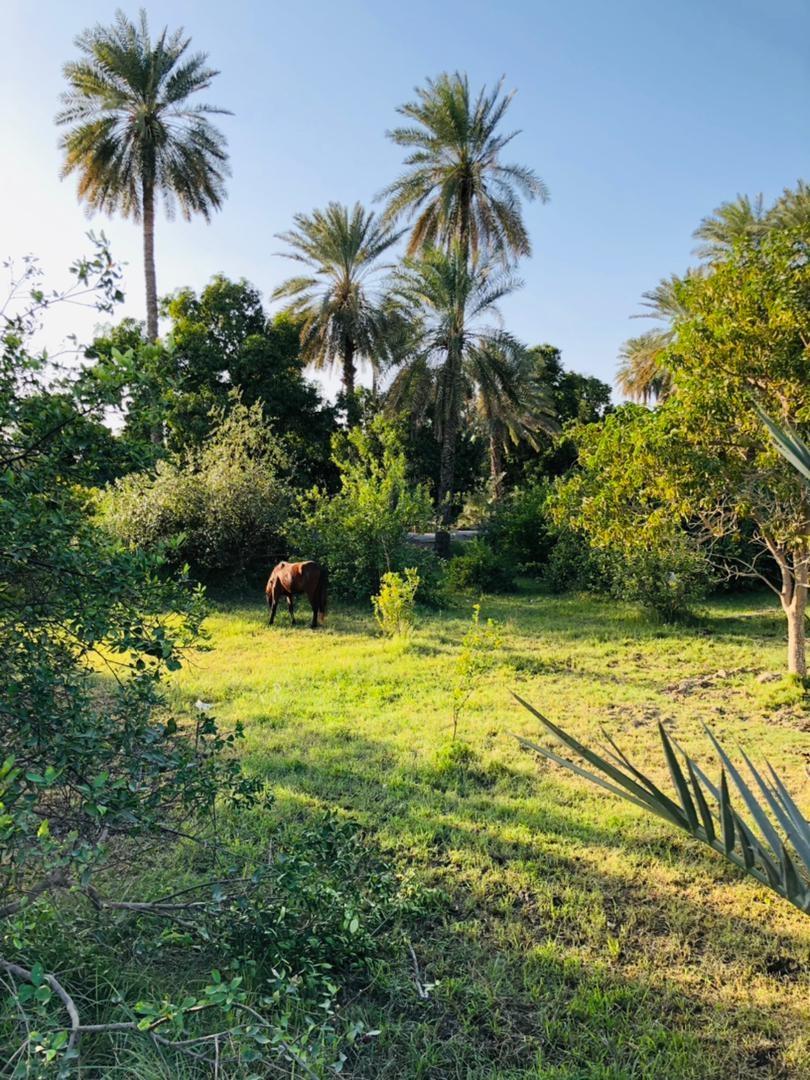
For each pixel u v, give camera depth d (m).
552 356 40.31
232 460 18.23
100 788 2.79
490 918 4.10
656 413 9.08
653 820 5.41
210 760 3.75
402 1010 3.31
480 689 8.96
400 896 4.04
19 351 3.14
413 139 23.30
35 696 3.12
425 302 21.88
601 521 9.16
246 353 23.64
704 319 8.23
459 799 5.68
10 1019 2.59
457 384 21.81
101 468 3.29
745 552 17.45
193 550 17.17
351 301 26.31
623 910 4.22
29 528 3.04
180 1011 2.40
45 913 3.19
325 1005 2.80
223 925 3.45
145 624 3.40
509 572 19.14
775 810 2.11
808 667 10.03
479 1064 2.98
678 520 8.67
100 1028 2.36
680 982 3.58
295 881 3.47
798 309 7.61
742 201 22.05
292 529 17.45
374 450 24.19
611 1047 3.11
